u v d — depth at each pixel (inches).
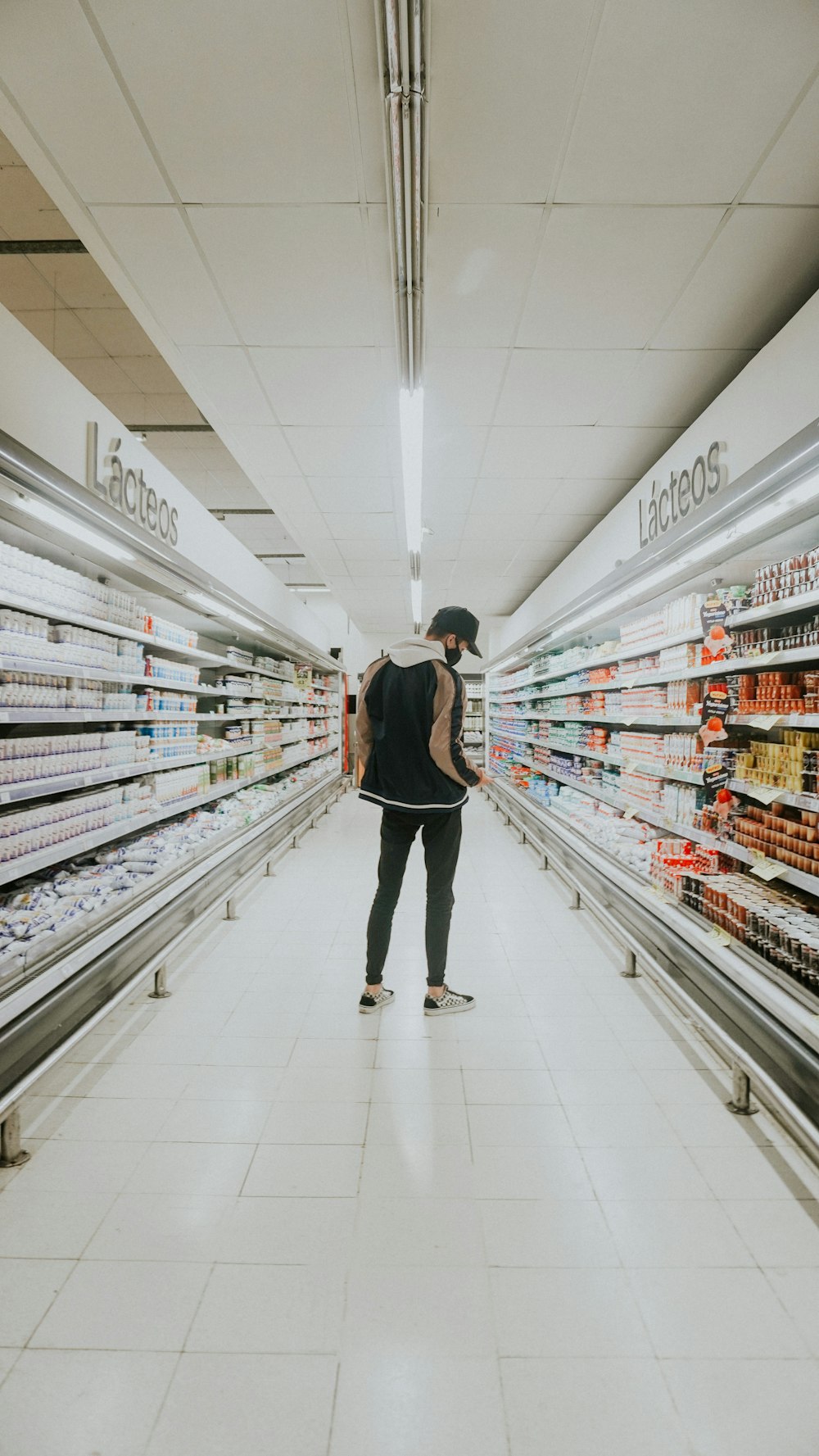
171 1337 53.1
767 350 96.6
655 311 110.4
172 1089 90.0
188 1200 68.7
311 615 362.9
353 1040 104.1
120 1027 108.2
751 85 70.4
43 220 146.9
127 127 76.5
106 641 118.4
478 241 93.7
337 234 93.7
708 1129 81.4
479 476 186.1
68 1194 69.5
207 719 179.9
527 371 129.5
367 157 80.0
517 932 157.8
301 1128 81.3
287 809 243.1
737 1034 81.0
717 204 86.7
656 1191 70.5
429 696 106.6
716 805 107.4
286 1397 48.3
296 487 199.0
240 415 150.9
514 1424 46.4
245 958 141.0
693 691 119.4
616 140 77.3
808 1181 72.2
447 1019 111.4
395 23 61.8
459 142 77.5
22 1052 72.1
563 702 254.1
